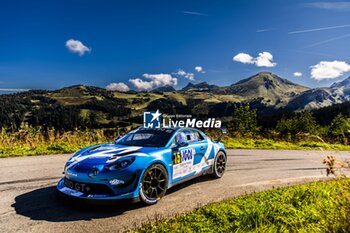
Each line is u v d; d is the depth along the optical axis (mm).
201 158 6902
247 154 13242
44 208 4902
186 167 6305
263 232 3832
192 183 7020
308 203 5117
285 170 9469
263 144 18359
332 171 4629
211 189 6512
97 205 5105
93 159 5098
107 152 5410
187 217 4430
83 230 4098
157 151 5543
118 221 4453
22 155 10047
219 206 4891
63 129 14008
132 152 5312
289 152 15188
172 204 5348
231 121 28031
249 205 4879
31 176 7062
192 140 6816
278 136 23734
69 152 11164
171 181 5809
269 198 5461
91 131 14484
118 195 4738
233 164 10156
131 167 4895
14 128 13141
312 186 6453
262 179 7820
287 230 3914
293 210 4562
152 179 5277
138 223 4398
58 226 4207
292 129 31000
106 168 4793
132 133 6680
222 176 7984
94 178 4719
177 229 3969
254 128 27078
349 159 12906
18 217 4480
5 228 4078
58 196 5531
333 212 4254
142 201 5074
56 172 7598
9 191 5785
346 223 3760
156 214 4781
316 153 15352
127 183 4840
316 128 32062
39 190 5922
